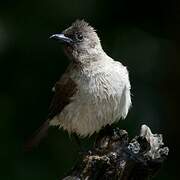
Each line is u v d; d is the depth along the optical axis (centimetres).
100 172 959
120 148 968
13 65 1527
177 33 1592
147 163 946
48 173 1456
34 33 1526
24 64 1530
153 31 1582
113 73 1115
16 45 1522
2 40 1512
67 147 1480
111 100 1111
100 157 966
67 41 1155
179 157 1541
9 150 1471
